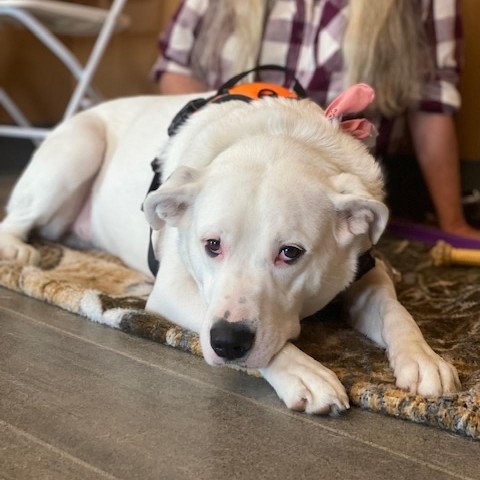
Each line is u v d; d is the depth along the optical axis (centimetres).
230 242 103
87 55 350
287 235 102
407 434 93
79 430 92
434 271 178
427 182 223
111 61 338
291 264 104
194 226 110
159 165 133
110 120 171
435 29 210
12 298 142
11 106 312
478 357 116
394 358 107
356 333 126
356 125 127
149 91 327
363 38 194
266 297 101
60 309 137
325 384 97
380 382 105
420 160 223
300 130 120
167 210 115
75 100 255
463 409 94
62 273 155
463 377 107
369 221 110
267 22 207
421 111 216
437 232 209
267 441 90
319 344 120
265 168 108
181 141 131
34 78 351
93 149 166
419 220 246
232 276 101
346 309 131
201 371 111
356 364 112
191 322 119
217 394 103
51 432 91
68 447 87
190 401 101
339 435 92
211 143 120
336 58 201
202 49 218
